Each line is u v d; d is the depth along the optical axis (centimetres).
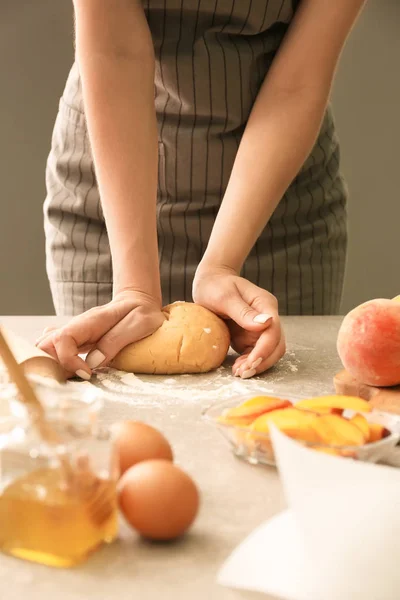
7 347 50
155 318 97
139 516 47
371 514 42
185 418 76
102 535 47
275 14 125
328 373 96
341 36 115
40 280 257
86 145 139
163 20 125
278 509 54
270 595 43
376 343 75
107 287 142
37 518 45
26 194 251
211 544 49
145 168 106
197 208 135
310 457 44
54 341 91
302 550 44
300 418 59
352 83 262
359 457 57
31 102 246
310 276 146
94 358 93
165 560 46
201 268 107
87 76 107
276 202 113
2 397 59
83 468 46
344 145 266
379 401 75
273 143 112
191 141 132
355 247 274
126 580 44
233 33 127
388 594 41
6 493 46
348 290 277
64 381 90
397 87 262
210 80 128
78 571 45
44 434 47
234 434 63
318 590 41
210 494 57
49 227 150
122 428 55
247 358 95
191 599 42
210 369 97
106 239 141
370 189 270
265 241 141
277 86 116
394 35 259
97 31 106
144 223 104
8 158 248
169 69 128
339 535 42
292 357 104
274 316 96
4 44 241
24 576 44
